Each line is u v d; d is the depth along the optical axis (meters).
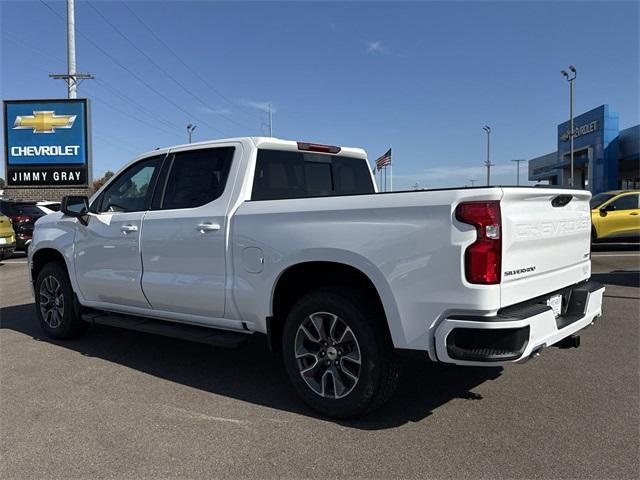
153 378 4.99
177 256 4.89
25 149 27.48
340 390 3.95
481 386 4.61
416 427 3.83
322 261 3.93
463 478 3.13
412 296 3.52
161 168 5.30
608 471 3.18
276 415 4.09
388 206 3.62
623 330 6.38
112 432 3.83
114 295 5.59
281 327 4.46
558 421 3.88
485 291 3.29
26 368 5.32
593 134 41.91
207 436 3.74
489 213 3.31
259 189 4.71
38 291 6.54
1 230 14.02
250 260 4.34
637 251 15.15
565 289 4.18
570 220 4.20
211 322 4.77
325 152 5.50
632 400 4.25
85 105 27.42
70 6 28.89
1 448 3.61
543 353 5.51
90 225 5.79
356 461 3.36
